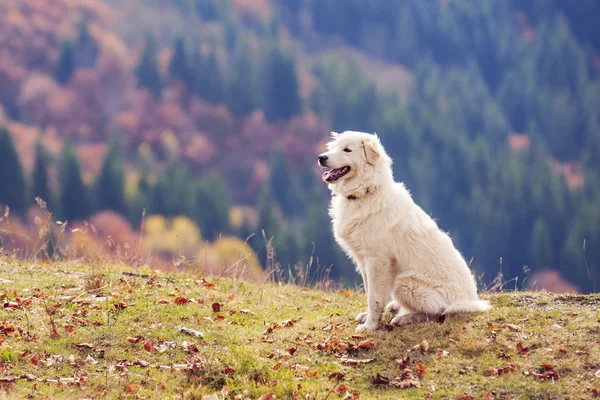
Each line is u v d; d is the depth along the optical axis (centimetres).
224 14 13100
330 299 931
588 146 9356
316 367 687
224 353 693
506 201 7181
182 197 6331
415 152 8438
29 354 664
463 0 14312
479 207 7262
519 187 7288
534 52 12231
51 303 769
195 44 11175
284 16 14288
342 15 14375
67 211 5922
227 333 737
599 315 749
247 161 8738
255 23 13600
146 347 691
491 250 6850
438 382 649
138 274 923
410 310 780
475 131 10025
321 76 11131
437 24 13525
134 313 766
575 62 11844
